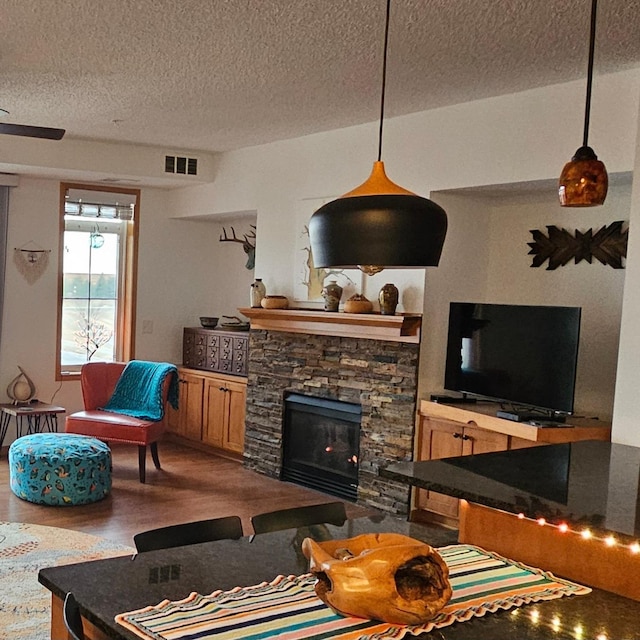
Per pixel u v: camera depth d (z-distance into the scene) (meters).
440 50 3.65
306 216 5.91
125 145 6.52
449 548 2.13
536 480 2.34
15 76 4.32
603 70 3.88
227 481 5.94
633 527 1.86
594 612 1.71
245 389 6.44
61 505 5.05
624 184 4.39
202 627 1.54
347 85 4.36
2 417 6.59
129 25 3.43
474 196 5.14
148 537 2.13
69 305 7.12
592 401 4.76
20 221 6.74
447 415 4.69
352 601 1.58
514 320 4.48
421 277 5.00
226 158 6.79
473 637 1.56
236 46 3.70
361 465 5.34
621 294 4.61
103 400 6.31
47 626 3.29
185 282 7.70
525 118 4.35
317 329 5.59
